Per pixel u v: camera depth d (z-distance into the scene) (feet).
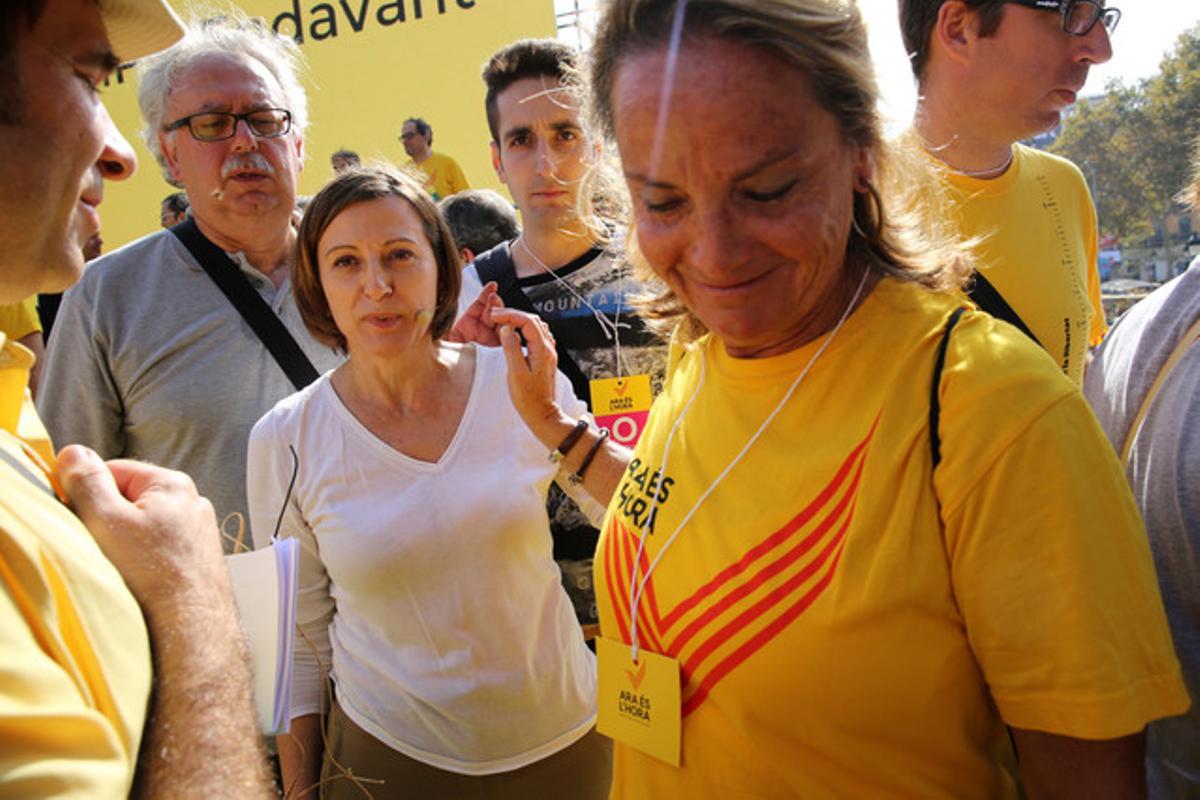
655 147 3.42
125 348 7.63
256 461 6.50
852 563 3.37
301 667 6.52
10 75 2.90
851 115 3.46
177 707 2.92
